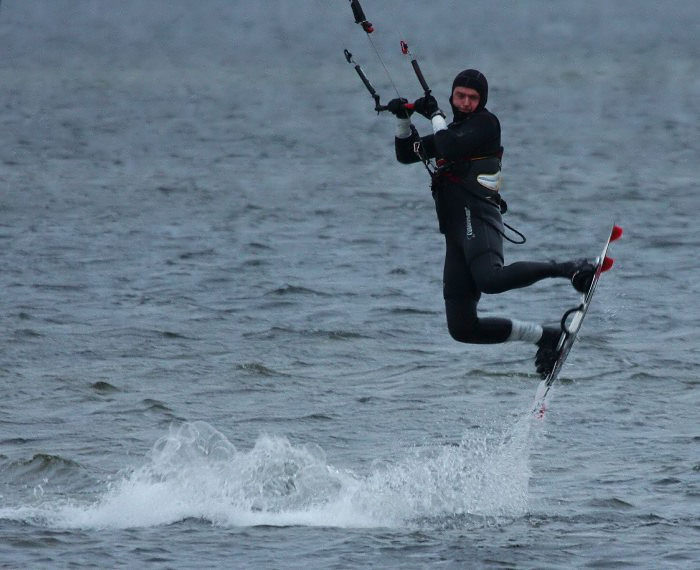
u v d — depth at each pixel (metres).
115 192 119.06
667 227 96.88
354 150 162.25
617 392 49.19
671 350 56.53
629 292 70.94
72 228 95.94
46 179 129.50
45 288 71.75
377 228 97.25
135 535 33.50
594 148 162.62
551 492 37.44
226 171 138.62
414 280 75.12
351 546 32.69
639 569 30.83
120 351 56.66
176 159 151.50
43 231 94.19
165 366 53.97
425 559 31.61
